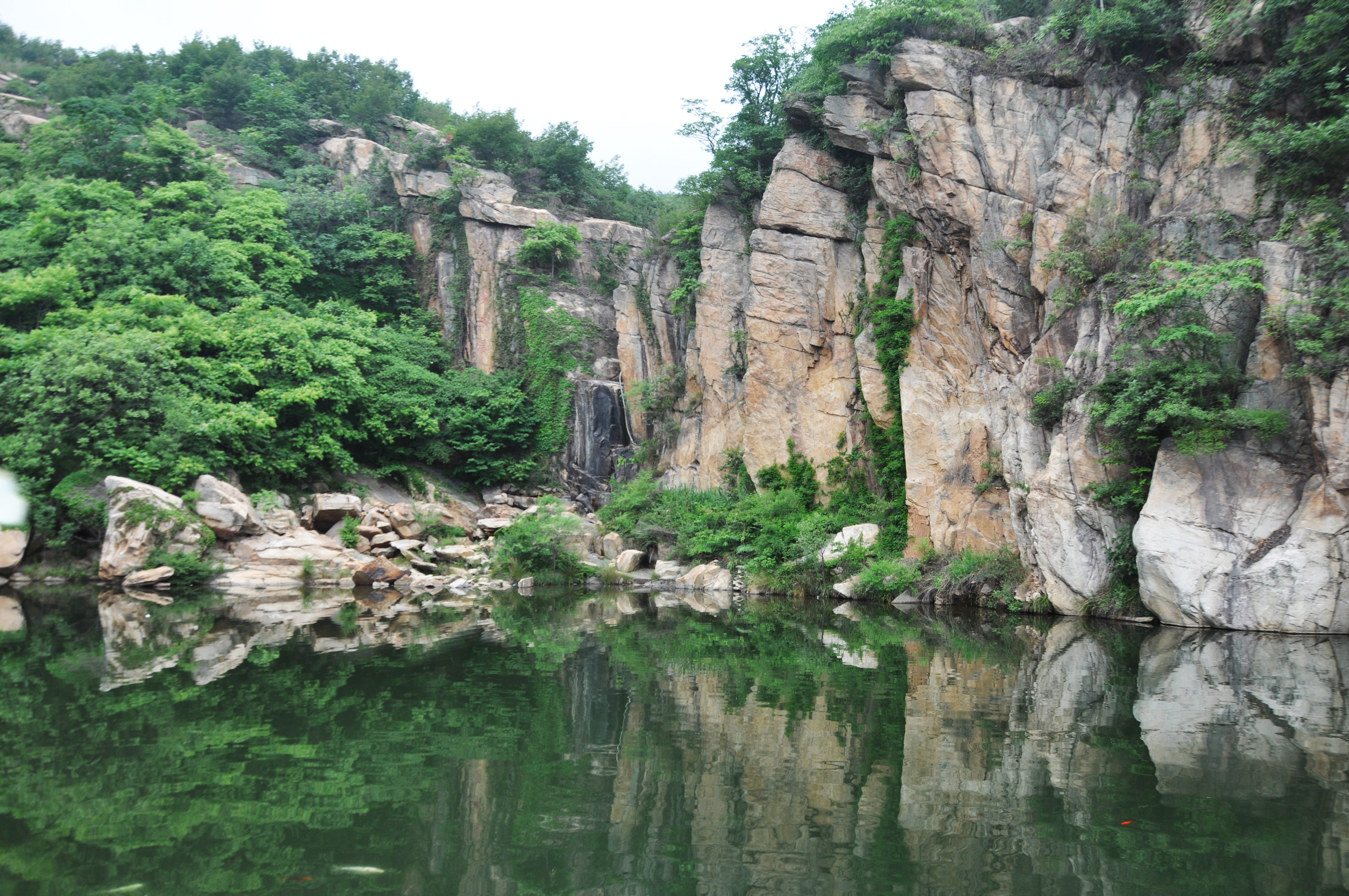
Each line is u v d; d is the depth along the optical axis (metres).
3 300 28.98
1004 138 26.11
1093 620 20.52
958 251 27.20
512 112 51.84
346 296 45.94
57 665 12.39
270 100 55.25
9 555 25.44
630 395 40.94
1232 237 21.17
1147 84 24.27
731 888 5.05
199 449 28.48
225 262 36.19
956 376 27.44
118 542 25.42
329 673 11.95
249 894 4.92
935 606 24.55
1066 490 21.48
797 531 29.39
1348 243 18.23
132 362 26.97
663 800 6.70
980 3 30.33
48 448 26.23
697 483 36.66
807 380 32.56
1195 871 5.30
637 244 48.34
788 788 7.03
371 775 7.28
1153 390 18.94
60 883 5.03
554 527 30.47
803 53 35.69
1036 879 5.21
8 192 37.91
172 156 41.84
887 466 29.42
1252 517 18.45
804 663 13.50
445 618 19.59
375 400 36.72
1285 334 18.41
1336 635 17.28
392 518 32.12
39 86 60.81
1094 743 8.39
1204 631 18.17
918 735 8.73
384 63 66.38
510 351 44.22
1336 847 5.71
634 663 13.28
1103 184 23.67
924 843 5.80
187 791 6.77
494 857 5.55
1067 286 22.98
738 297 36.28
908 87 27.88
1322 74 20.61
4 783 6.92
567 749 8.16
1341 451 17.31
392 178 49.97
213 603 22.05
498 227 46.44
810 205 32.72
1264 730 8.95
